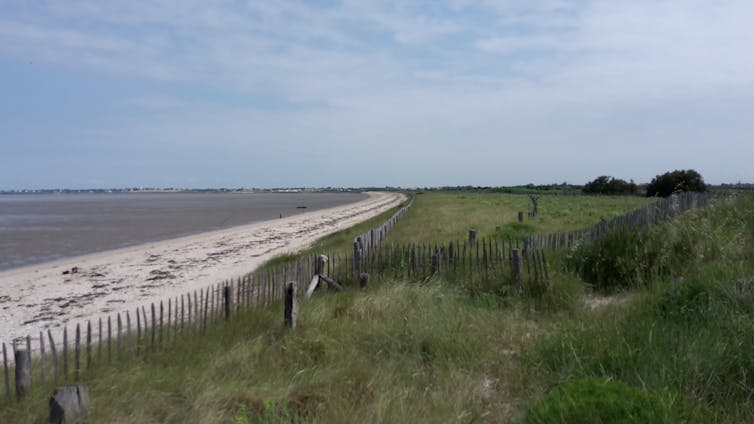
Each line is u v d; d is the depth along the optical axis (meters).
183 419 4.72
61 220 55.97
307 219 49.41
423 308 7.52
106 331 10.43
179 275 17.73
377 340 6.39
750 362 4.59
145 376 5.61
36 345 9.72
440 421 4.27
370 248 12.05
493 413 4.47
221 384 5.30
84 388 4.73
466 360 5.68
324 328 6.78
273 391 5.11
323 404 4.76
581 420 3.73
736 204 11.11
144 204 120.50
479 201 52.81
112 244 30.03
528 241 9.79
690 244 8.30
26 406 5.07
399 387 5.05
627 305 6.73
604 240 9.03
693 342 4.99
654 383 4.45
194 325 7.29
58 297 14.56
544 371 5.15
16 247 28.78
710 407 4.16
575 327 5.99
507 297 7.94
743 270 6.68
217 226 44.88
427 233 19.83
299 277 9.69
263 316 7.79
